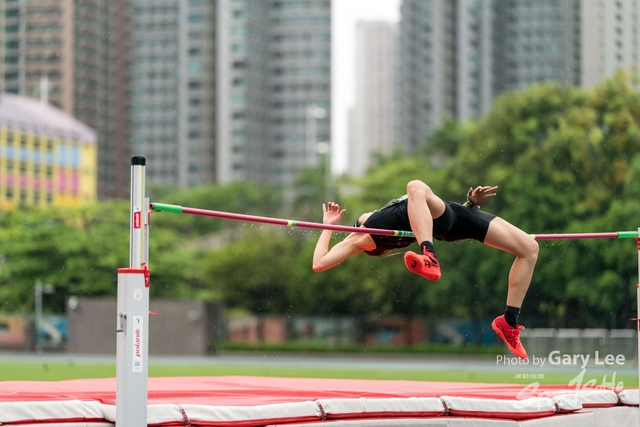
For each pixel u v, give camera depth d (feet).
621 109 127.24
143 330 17.79
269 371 92.12
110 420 18.92
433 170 193.57
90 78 318.65
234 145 388.16
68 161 233.55
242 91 388.57
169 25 379.76
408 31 400.47
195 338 150.92
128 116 343.87
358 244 24.14
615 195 126.00
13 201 217.15
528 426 24.02
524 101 136.56
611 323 124.06
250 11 392.68
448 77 393.70
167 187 338.13
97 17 318.86
